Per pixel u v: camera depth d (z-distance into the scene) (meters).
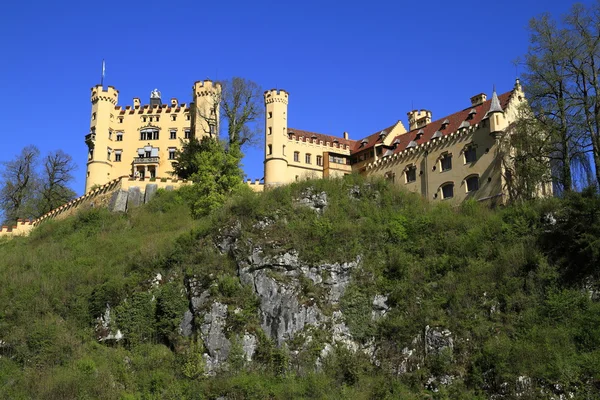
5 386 47.75
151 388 48.19
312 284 53.94
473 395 44.41
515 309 49.03
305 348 50.19
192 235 59.44
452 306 50.72
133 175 94.56
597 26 62.66
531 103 65.69
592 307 46.38
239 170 78.75
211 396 46.69
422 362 48.47
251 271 54.72
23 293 58.22
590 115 62.09
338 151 96.00
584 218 50.69
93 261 63.97
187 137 100.25
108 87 100.88
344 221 60.03
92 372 48.81
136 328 53.66
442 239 58.06
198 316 52.44
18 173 103.25
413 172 80.44
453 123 79.44
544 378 42.78
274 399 46.12
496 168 69.00
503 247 54.38
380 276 55.47
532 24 65.06
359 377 48.19
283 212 60.25
